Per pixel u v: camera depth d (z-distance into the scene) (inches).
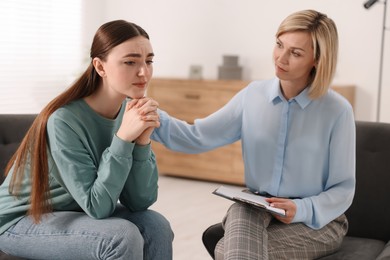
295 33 76.9
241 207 77.1
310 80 81.1
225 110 87.5
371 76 195.9
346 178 80.9
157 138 86.2
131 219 77.3
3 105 200.7
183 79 203.2
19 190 75.2
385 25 191.6
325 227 80.6
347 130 80.4
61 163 72.1
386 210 86.1
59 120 73.0
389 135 87.9
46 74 216.8
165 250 76.8
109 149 72.3
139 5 233.8
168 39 229.5
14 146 88.8
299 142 80.8
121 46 72.0
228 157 197.6
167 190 187.3
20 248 72.9
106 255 68.3
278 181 82.0
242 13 213.5
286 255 76.0
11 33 200.7
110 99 76.6
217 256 76.2
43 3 212.1
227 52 217.9
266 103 83.4
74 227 70.5
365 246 83.0
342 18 197.6
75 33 228.2
